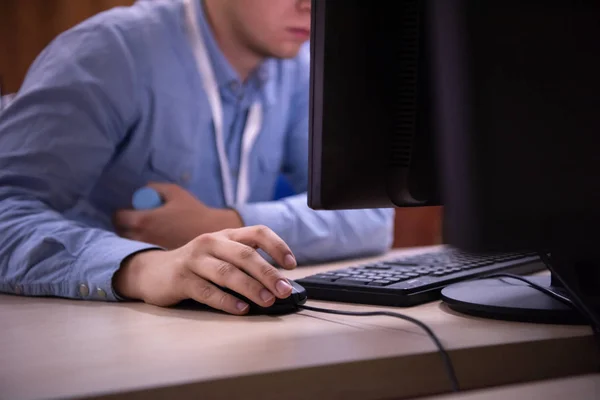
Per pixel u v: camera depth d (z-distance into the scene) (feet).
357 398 1.59
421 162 2.10
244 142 5.32
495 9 1.86
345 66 2.06
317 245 4.29
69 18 7.59
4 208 3.30
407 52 2.10
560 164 1.89
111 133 4.44
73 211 4.18
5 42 7.54
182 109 4.93
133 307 2.52
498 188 1.84
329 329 2.02
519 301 2.21
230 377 1.46
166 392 1.41
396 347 1.74
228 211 4.41
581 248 1.92
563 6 1.90
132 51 4.62
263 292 2.26
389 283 2.56
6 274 2.96
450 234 1.88
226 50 5.16
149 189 4.56
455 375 1.72
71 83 4.12
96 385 1.42
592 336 1.92
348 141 2.10
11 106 3.99
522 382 1.82
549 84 1.89
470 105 1.85
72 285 2.75
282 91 5.53
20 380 1.47
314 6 2.05
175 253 2.56
